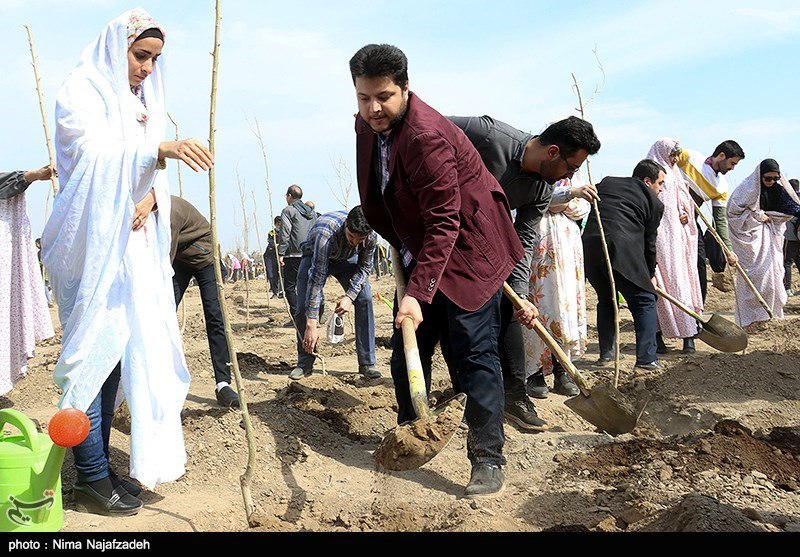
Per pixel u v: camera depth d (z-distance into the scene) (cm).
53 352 902
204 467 400
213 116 329
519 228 453
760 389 554
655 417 532
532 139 422
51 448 291
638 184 673
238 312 1451
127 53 344
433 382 617
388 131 348
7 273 527
